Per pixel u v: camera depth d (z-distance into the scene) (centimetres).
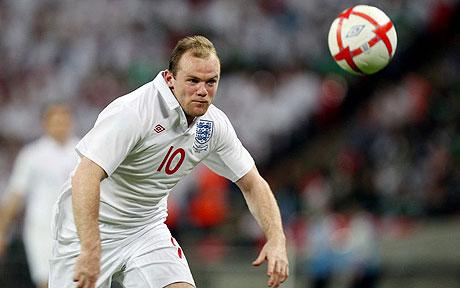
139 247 1958
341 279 3938
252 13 6719
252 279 3853
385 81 6341
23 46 6294
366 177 4944
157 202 1969
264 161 5866
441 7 6806
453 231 4534
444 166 5188
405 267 3931
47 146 3203
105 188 1906
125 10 6519
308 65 6531
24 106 5994
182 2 6688
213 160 2020
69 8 6456
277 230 1992
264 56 6544
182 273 1950
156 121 1803
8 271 3838
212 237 4703
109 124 1759
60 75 6181
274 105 6125
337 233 3975
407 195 5022
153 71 6191
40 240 3186
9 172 5562
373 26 2014
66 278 1980
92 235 1697
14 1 6431
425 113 5909
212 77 1777
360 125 5909
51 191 3181
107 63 6278
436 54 6612
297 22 6744
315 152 5875
